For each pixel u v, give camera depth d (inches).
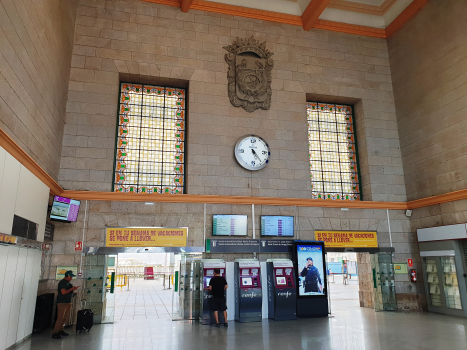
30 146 282.7
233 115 458.6
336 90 504.4
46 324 335.9
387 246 465.4
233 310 386.6
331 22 523.8
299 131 478.0
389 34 537.6
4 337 241.0
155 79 451.8
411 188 481.7
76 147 402.0
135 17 454.9
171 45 458.3
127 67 437.7
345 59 519.5
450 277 415.5
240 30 489.7
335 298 586.2
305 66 501.0
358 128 515.8
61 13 359.3
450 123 426.3
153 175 435.5
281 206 442.9
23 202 258.4
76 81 417.7
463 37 414.3
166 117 458.6
